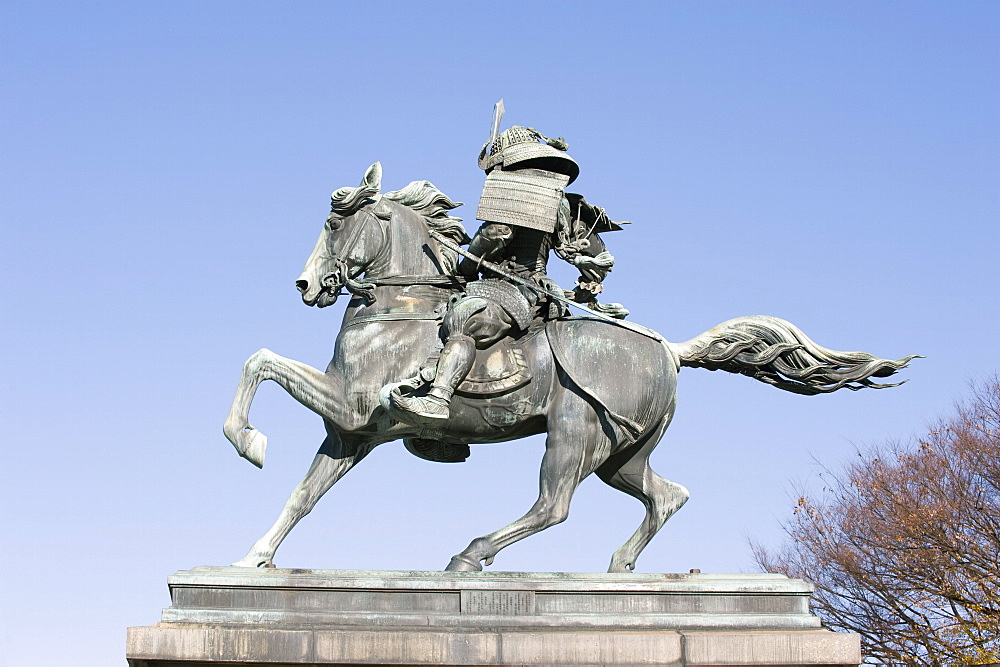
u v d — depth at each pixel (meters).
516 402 7.96
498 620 7.19
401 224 8.41
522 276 8.26
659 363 8.15
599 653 7.01
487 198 8.20
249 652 6.87
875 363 8.30
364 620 7.12
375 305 8.21
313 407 7.99
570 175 8.56
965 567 15.18
